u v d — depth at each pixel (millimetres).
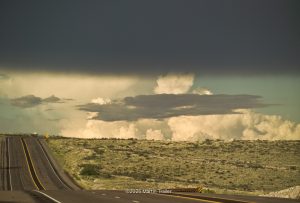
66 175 99750
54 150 147000
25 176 96625
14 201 34656
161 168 125000
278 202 28188
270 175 118938
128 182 87312
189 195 37719
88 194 41812
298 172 124250
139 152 151125
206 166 130625
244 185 104500
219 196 35781
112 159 134875
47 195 40625
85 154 138000
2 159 124312
